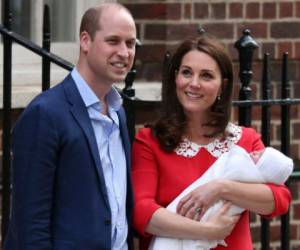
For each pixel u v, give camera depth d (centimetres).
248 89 1520
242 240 1222
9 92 1454
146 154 1224
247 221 1234
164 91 1245
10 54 1446
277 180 1221
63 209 1106
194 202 1186
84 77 1136
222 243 1199
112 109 1162
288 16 1952
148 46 1894
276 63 1961
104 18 1117
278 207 1216
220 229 1183
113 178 1152
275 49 1947
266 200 1207
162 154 1221
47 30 1438
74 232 1103
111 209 1141
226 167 1209
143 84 1869
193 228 1176
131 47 1137
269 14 1941
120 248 1165
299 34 1962
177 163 1216
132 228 1207
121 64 1124
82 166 1107
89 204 1110
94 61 1123
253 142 1252
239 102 1492
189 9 1889
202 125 1233
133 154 1236
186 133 1233
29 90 1745
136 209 1194
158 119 1248
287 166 1218
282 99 1553
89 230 1107
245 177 1207
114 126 1159
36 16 1881
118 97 1163
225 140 1240
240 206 1201
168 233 1185
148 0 1886
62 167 1102
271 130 1939
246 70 1516
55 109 1103
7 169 1456
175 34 1886
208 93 1210
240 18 1920
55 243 1103
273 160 1216
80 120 1115
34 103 1107
